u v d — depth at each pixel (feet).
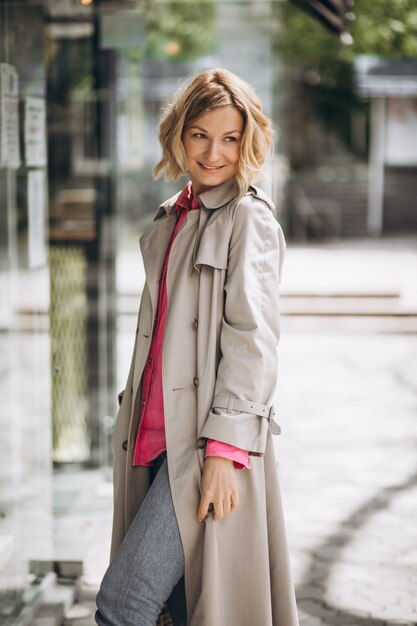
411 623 13.05
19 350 12.97
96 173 17.42
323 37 70.18
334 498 18.69
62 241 17.43
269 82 54.90
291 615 8.92
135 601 8.24
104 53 17.17
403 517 17.60
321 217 76.95
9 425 12.62
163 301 8.86
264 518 8.60
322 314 41.01
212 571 8.34
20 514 12.89
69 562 13.73
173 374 8.49
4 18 12.14
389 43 62.39
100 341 17.33
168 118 8.86
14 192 12.74
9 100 12.42
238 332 8.20
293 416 25.32
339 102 95.04
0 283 12.36
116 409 17.88
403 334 38.32
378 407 26.45
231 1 56.24
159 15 60.64
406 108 79.51
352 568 15.07
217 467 8.13
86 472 16.89
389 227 82.12
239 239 8.40
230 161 8.59
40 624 12.48
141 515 8.44
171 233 9.02
